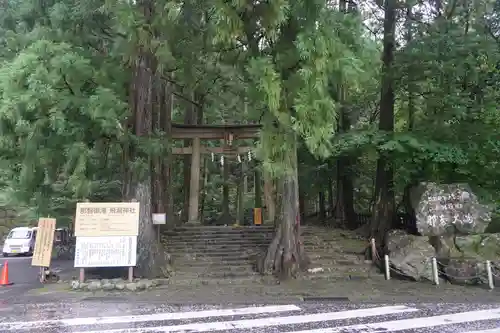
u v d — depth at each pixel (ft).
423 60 39.45
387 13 48.67
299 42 27.27
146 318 22.22
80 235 32.60
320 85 27.02
